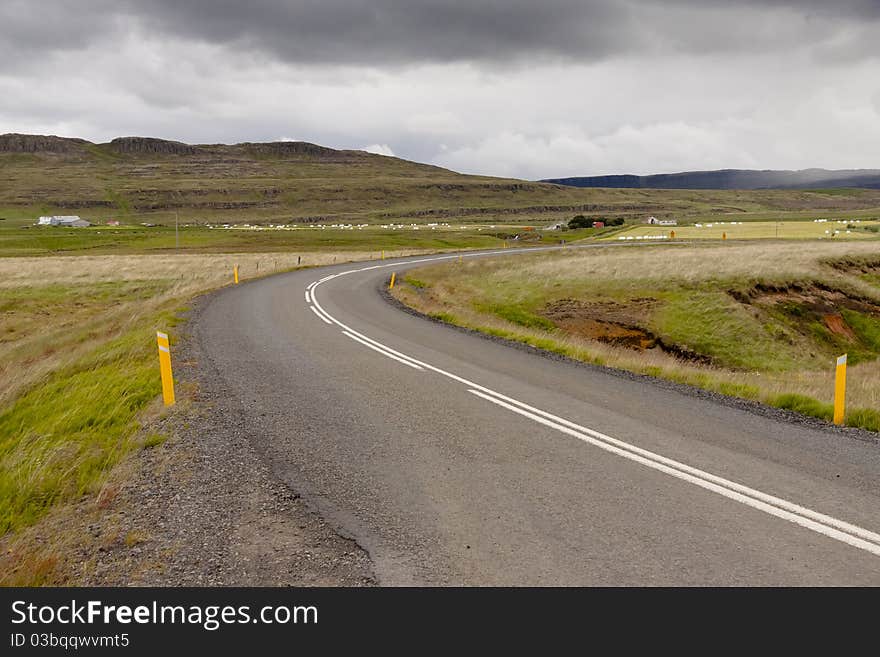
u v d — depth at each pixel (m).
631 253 49.12
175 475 7.31
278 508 6.30
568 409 9.96
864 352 29.30
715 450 7.84
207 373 12.61
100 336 20.75
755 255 41.28
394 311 23.86
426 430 8.77
